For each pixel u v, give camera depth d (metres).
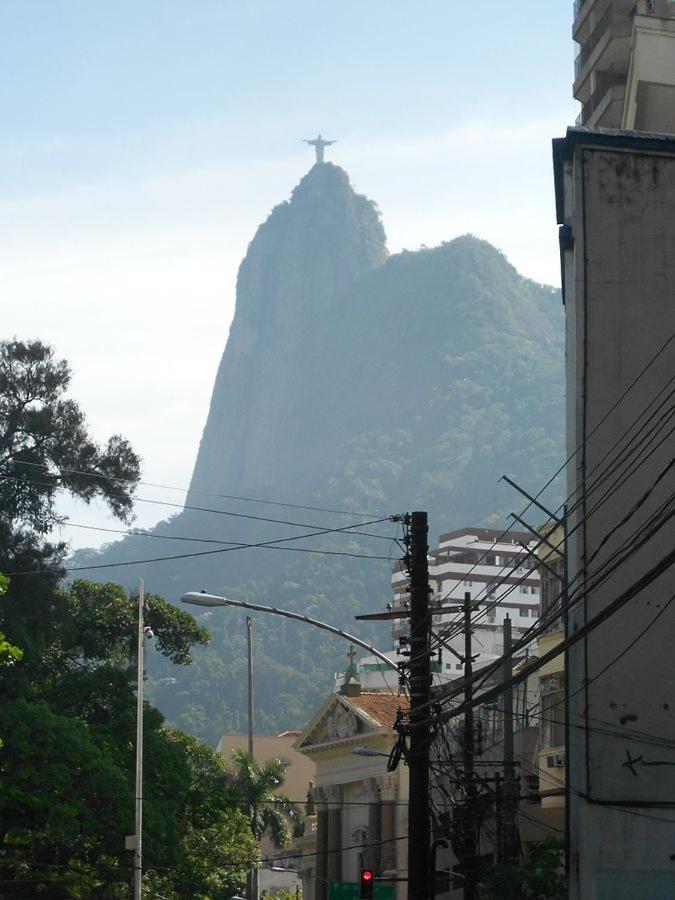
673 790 22.44
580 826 22.27
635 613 23.11
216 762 62.53
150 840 52.09
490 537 170.75
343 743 69.12
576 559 23.38
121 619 60.12
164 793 55.66
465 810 33.34
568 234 25.31
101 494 57.38
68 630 56.28
